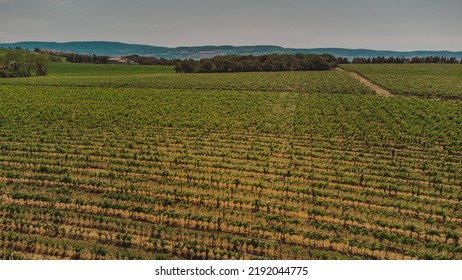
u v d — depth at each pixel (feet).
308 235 101.50
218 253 96.07
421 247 100.94
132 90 348.79
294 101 301.43
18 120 221.25
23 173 143.54
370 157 166.30
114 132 203.72
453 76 505.66
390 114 246.88
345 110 262.47
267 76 513.45
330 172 149.18
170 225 110.73
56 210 115.14
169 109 263.08
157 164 154.61
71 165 150.61
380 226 109.70
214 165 152.76
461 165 156.46
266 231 107.65
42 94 315.17
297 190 128.98
